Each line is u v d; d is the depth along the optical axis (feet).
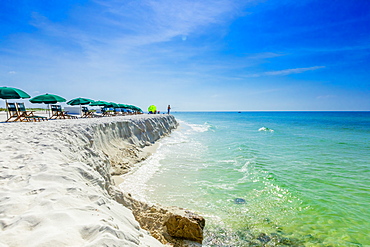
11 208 8.34
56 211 8.21
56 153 17.03
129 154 38.09
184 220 15.69
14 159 15.11
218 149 50.70
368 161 39.09
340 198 23.08
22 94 42.04
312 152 47.52
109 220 8.62
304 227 17.84
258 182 27.76
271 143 60.23
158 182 27.58
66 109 87.86
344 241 16.10
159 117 87.30
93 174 14.66
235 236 16.52
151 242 10.36
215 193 24.27
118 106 103.76
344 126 127.24
